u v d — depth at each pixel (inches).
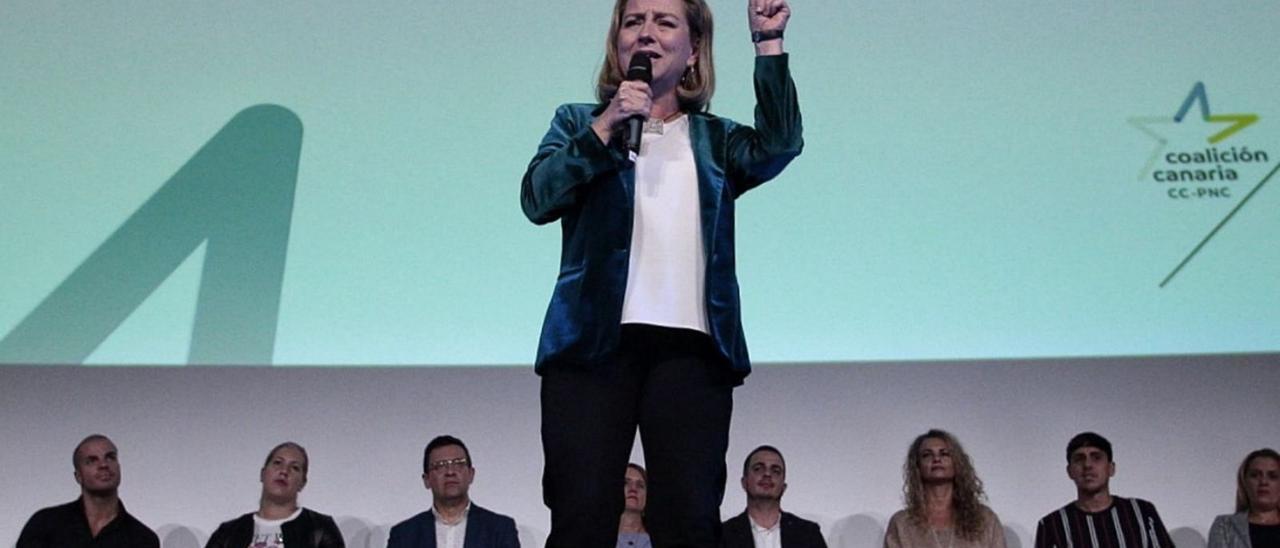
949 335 124.7
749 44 130.6
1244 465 119.0
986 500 119.2
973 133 129.3
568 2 132.9
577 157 48.2
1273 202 127.2
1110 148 129.0
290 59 131.0
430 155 129.1
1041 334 124.6
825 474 120.9
